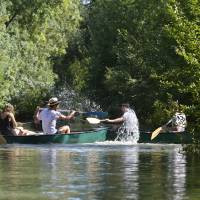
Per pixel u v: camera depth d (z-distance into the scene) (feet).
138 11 346.54
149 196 53.98
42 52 396.16
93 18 386.93
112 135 173.06
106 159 96.37
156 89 304.50
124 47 335.26
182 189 58.39
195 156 104.63
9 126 165.58
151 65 312.91
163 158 99.71
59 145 148.36
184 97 255.50
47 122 165.78
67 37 488.85
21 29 363.35
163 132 168.35
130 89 322.75
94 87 381.60
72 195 54.39
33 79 375.45
